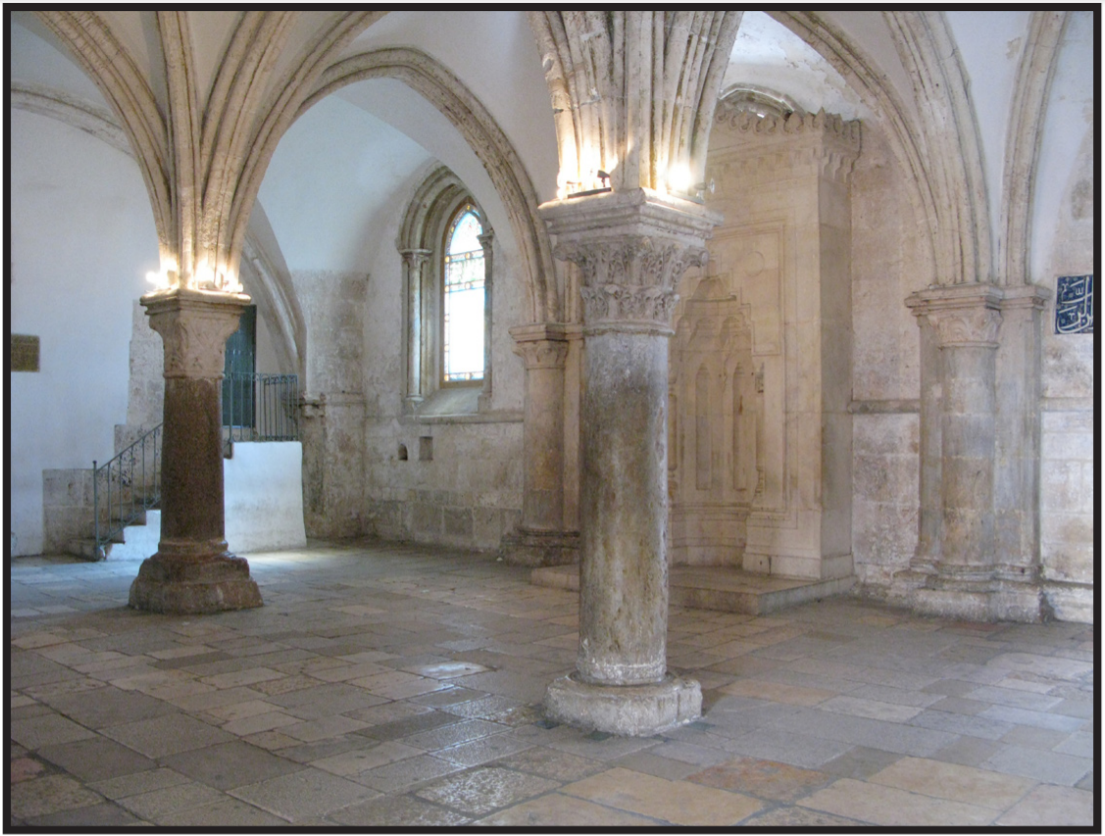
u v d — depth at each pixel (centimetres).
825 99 1143
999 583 976
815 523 1093
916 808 471
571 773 516
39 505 1455
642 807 468
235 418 1714
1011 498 988
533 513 1342
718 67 634
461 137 1354
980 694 685
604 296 607
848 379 1136
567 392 1330
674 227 609
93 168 1495
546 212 614
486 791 490
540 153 1271
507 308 1452
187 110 970
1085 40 910
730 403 1233
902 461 1098
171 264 1012
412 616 973
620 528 609
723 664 773
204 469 1018
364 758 542
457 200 1606
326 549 1532
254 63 977
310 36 1031
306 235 1605
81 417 1492
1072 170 969
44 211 1459
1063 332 983
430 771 521
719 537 1231
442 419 1550
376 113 1388
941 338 995
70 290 1484
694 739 577
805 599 1048
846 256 1137
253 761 538
